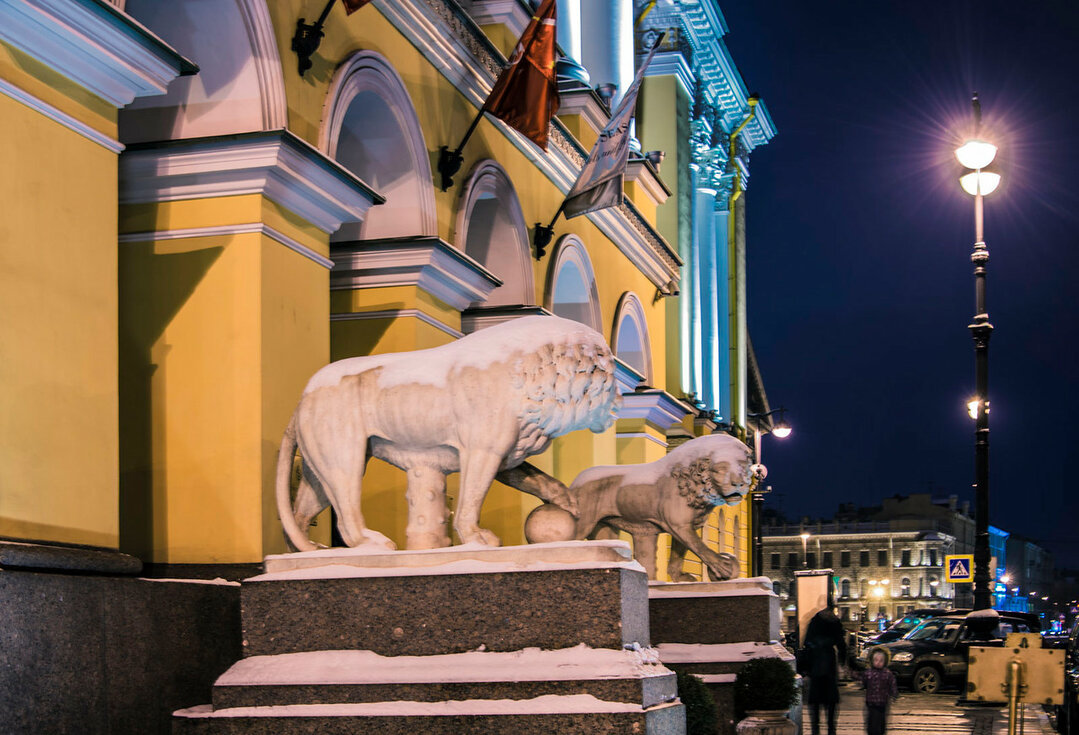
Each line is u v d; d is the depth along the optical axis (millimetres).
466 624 6051
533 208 16422
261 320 9242
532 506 15523
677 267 23969
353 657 6117
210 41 9531
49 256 7164
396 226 12625
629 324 21578
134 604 7266
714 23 33219
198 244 9406
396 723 5863
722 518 33938
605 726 5676
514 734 5746
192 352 9328
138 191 9484
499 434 6516
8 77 6953
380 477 11828
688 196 32656
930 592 94812
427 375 6637
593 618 5934
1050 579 150250
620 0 23969
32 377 6973
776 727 10211
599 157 15781
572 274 18516
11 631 6273
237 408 9195
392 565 6262
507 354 6578
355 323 12266
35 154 7109
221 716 6059
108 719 6941
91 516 7352
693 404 31141
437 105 13211
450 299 12969
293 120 10039
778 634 11883
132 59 7621
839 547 97688
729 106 36750
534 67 13211
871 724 12938
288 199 9656
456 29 13359
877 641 26375
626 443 21688
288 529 6855
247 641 6285
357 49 11266
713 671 10852
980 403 19031
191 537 9164
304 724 5953
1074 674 14227
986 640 18469
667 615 11312
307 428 6727
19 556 6414
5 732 6160
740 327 36688
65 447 7180
